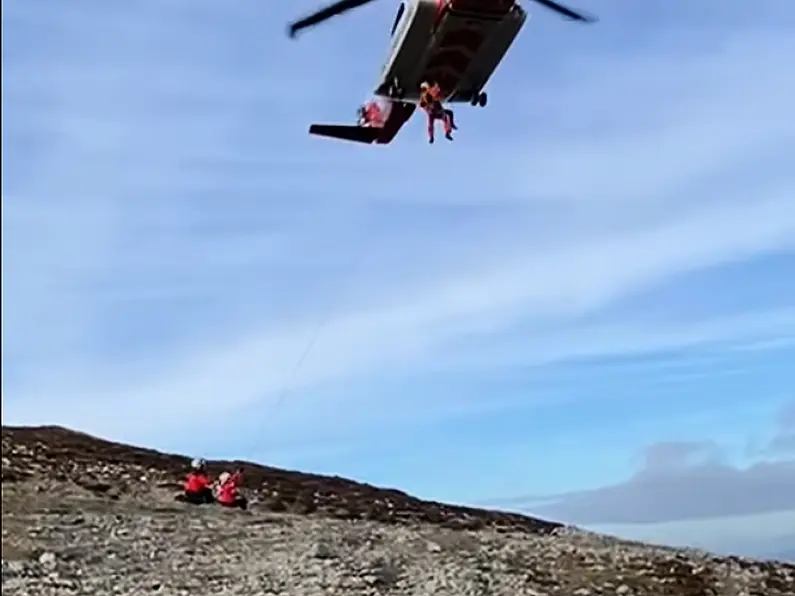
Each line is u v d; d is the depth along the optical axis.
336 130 22.16
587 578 27.47
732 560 32.91
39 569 23.55
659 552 32.34
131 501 34.56
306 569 25.14
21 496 32.25
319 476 48.81
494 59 19.44
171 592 22.81
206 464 46.38
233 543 27.80
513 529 40.34
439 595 23.84
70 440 48.12
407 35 19.03
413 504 44.69
